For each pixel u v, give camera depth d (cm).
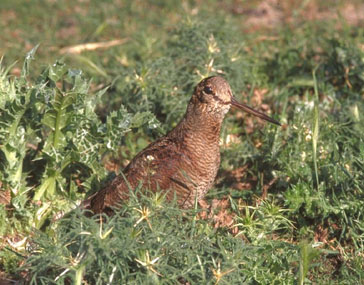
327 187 1125
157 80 1320
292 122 1262
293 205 1079
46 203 1108
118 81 1433
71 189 1123
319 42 1672
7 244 1061
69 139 1091
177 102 1302
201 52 1366
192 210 920
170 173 1026
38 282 918
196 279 878
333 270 1015
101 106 1398
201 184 1046
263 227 1013
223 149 1269
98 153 1120
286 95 1389
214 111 1042
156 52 1648
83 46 1741
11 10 2034
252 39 1739
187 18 1481
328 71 1494
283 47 1697
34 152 1172
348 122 1260
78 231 845
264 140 1258
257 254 948
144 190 1020
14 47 1764
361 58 1449
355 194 1084
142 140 1312
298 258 945
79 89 1048
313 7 1998
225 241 947
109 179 1162
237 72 1369
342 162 1159
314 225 1105
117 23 1928
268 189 1188
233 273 866
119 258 848
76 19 1972
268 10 2000
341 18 1709
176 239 859
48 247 875
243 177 1257
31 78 1538
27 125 1082
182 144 1039
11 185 1088
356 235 1018
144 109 1289
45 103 1058
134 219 877
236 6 2028
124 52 1686
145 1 2086
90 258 829
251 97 1460
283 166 1179
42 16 2000
